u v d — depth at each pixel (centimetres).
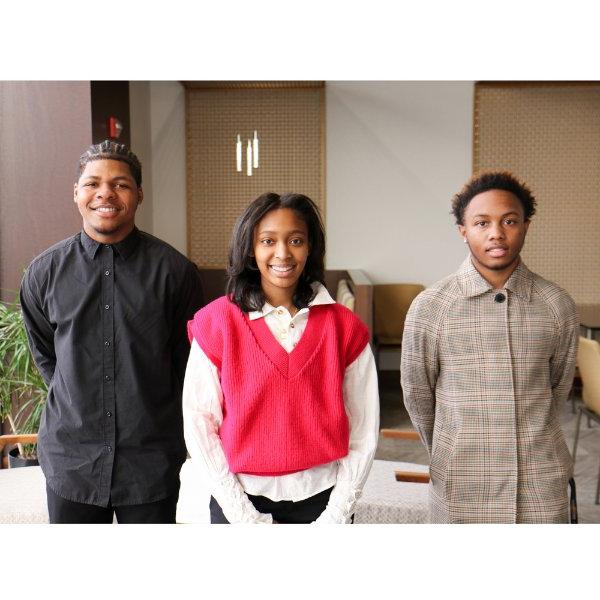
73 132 348
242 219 143
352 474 144
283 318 145
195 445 142
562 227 617
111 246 171
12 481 261
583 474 373
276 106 622
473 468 163
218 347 144
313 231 146
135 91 563
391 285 628
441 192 627
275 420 140
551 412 165
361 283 462
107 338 169
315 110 622
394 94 619
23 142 348
